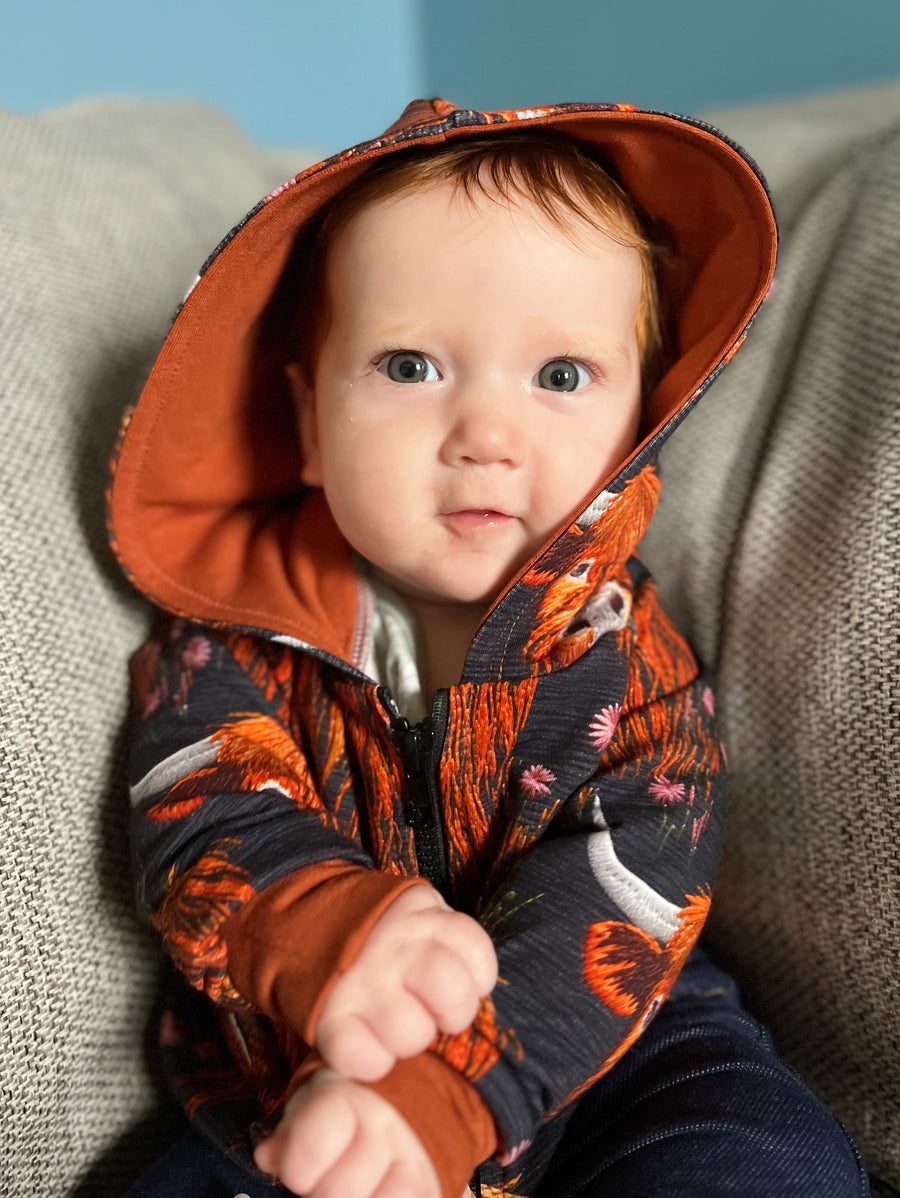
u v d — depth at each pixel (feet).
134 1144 2.21
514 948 1.75
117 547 2.24
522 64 5.23
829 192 2.71
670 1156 1.78
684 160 2.01
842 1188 1.80
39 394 2.41
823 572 2.23
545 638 2.05
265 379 2.37
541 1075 1.60
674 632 2.39
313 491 2.56
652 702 2.17
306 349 2.31
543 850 1.95
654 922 1.85
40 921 2.02
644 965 1.80
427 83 5.56
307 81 5.24
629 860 1.90
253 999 1.72
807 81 4.38
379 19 5.38
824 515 2.30
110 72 4.55
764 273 1.96
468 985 1.55
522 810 2.04
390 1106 1.47
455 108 2.08
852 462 2.28
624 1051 1.76
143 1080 2.25
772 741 2.28
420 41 5.52
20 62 4.26
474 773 2.09
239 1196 1.90
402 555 2.08
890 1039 2.07
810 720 2.19
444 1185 1.45
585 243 2.01
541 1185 1.98
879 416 2.26
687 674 2.29
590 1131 1.97
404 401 2.01
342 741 2.23
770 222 1.92
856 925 2.10
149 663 2.34
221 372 2.25
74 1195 2.06
